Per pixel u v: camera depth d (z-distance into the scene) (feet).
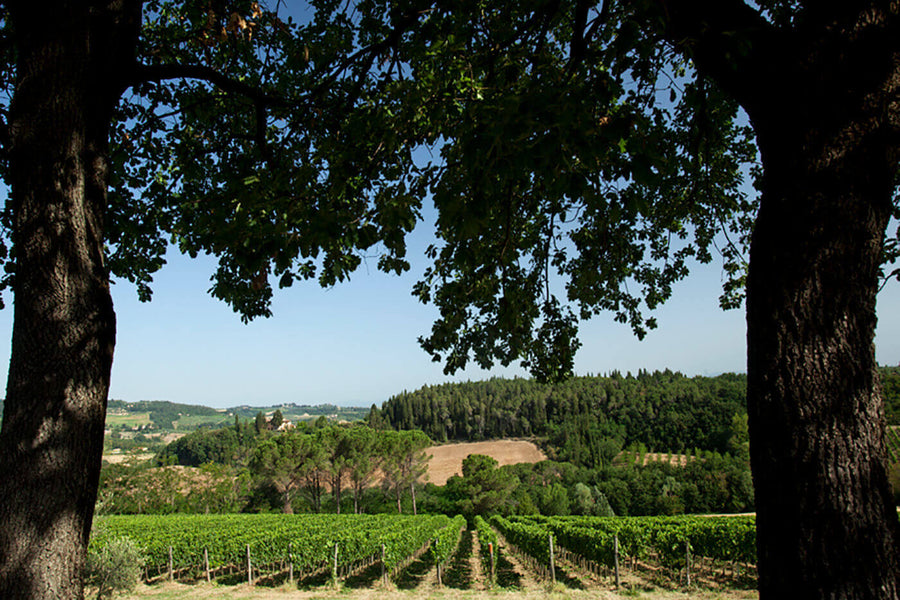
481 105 8.17
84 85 8.87
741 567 50.83
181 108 16.83
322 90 14.88
